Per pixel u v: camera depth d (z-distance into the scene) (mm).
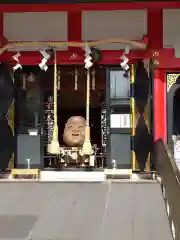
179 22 11102
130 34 11188
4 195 9281
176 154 10977
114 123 11359
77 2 10422
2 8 10875
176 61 11055
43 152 11398
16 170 11047
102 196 9125
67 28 11250
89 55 10852
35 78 11398
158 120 11203
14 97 11359
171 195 7789
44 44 11008
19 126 11430
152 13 11125
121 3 10516
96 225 7387
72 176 11078
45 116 11609
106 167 11383
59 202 8727
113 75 11344
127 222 7523
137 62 11094
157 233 7016
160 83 11203
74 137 11695
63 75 11844
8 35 11320
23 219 7719
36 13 11305
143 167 11102
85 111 12703
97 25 11227
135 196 9078
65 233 7020
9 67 11242
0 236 6875
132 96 11234
